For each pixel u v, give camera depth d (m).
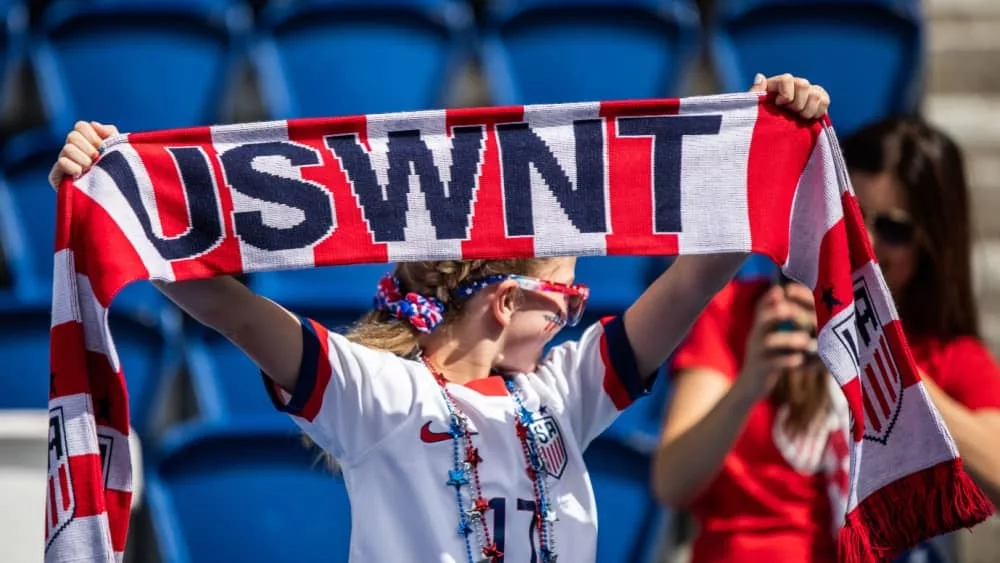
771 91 8.39
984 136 19.80
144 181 8.04
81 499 7.63
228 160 8.15
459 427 8.38
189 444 14.15
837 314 8.12
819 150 8.34
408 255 8.17
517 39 20.47
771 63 20.00
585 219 8.26
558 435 8.66
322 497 14.10
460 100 21.00
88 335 7.84
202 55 20.52
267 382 8.38
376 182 8.24
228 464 14.13
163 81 20.45
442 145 8.32
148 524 14.55
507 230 8.24
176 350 16.38
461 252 8.20
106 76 20.52
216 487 14.08
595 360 8.89
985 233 19.16
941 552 12.81
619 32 20.33
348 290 17.78
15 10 21.42
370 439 8.34
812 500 10.45
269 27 20.61
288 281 17.81
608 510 13.71
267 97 20.09
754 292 11.06
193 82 20.42
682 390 10.84
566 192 8.29
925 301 11.02
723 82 19.81
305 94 20.33
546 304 8.93
